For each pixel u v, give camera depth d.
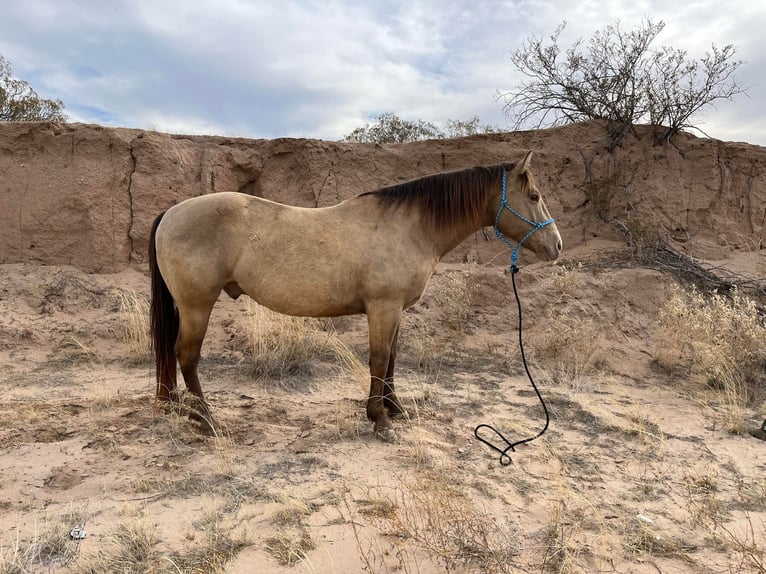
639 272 7.43
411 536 2.50
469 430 4.11
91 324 6.16
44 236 7.04
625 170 8.58
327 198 8.01
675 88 8.56
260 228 3.64
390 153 8.50
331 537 2.50
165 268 3.65
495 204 4.07
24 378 4.92
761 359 5.86
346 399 4.73
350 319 6.79
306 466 3.30
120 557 2.28
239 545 2.42
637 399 5.12
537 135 8.88
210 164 7.80
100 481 3.01
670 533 2.75
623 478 3.41
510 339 6.71
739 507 3.06
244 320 6.52
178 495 2.89
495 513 2.84
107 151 7.38
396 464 3.39
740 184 9.08
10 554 2.28
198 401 3.79
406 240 3.80
